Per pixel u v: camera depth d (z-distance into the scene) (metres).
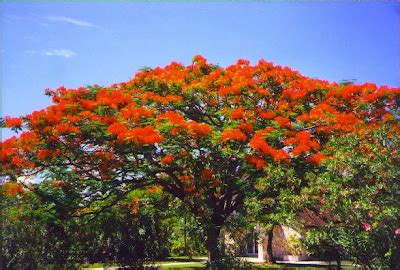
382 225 9.04
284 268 22.52
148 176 15.05
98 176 15.09
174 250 27.67
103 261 15.21
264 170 13.15
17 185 14.30
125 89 16.44
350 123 14.14
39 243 14.27
